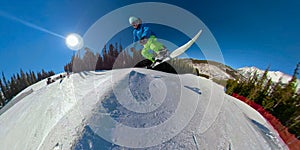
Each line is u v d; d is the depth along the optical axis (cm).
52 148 276
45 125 439
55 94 824
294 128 661
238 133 356
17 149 389
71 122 336
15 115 792
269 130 461
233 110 477
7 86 4656
